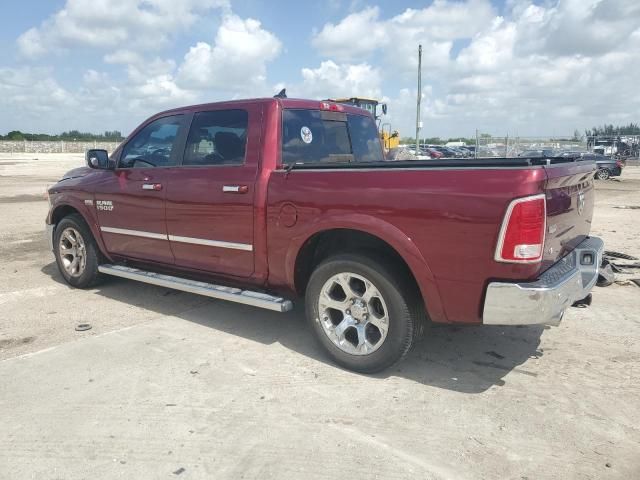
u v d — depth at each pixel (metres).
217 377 3.87
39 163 39.44
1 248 8.55
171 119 5.10
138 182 5.19
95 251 5.95
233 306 5.52
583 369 3.99
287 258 4.13
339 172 3.82
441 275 3.42
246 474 2.78
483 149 27.72
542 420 3.28
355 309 3.88
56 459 2.91
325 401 3.52
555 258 3.62
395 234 3.53
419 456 2.93
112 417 3.32
